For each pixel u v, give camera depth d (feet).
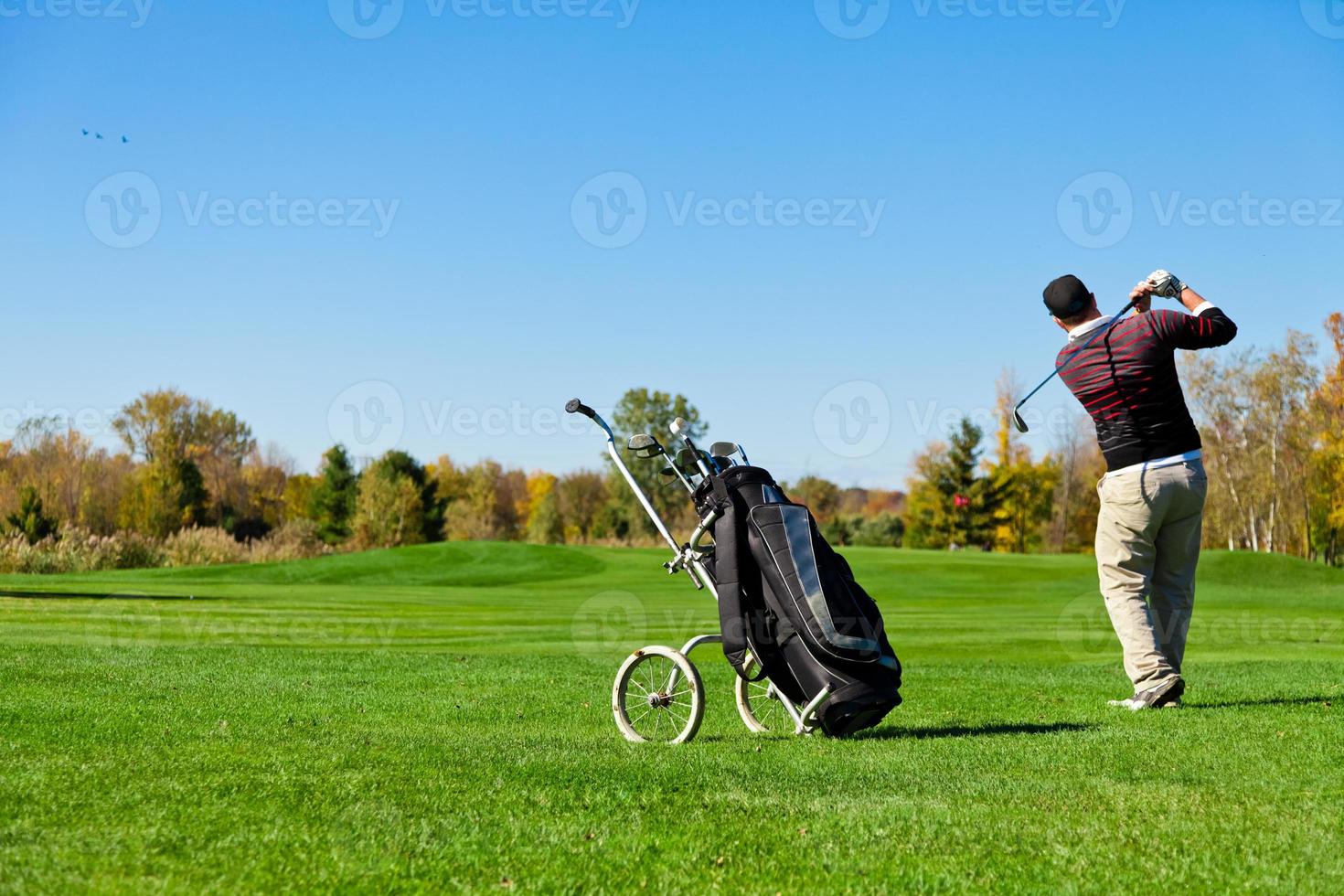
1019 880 9.60
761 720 20.48
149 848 10.12
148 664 28.89
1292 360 170.19
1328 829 11.16
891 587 93.97
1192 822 11.44
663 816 11.81
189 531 123.85
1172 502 20.18
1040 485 210.38
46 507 163.63
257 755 14.96
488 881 9.55
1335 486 169.78
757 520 17.74
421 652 35.60
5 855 9.73
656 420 236.43
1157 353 19.74
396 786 12.93
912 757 15.44
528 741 17.15
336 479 217.36
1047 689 25.32
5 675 25.17
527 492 259.19
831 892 9.32
